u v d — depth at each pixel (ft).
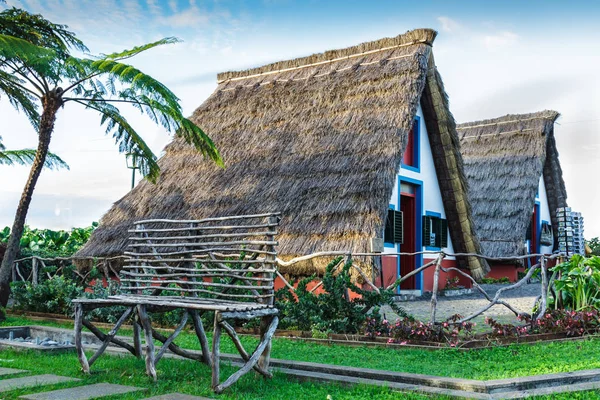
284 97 53.36
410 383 18.33
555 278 33.76
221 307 18.16
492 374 19.48
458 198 52.75
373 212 37.96
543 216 80.33
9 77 37.52
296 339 28.14
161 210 48.26
